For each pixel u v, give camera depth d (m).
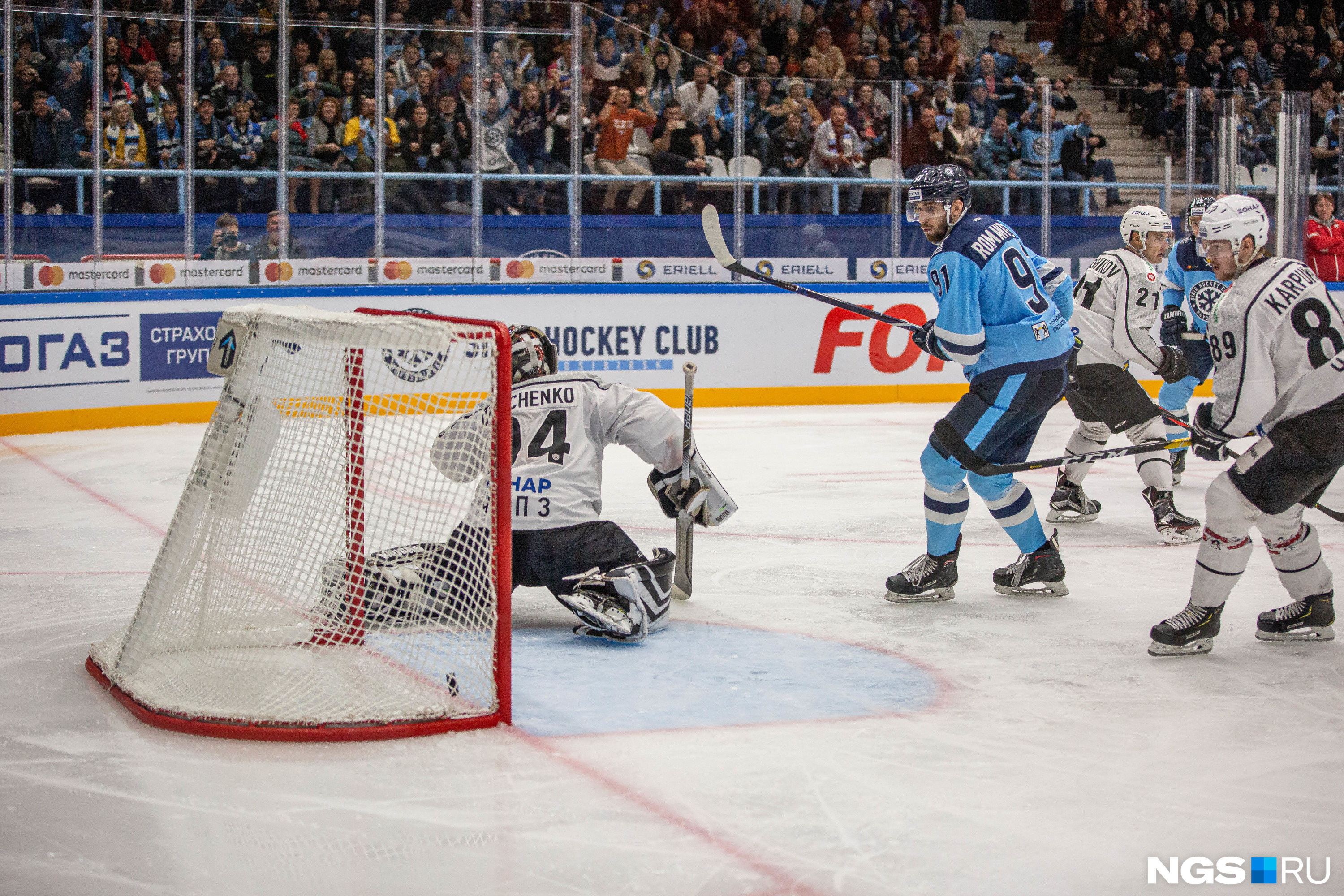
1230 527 5.98
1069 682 5.77
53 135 14.84
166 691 5.27
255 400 5.88
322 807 4.30
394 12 16.77
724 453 13.35
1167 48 23.58
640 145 17.30
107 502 10.42
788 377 17.64
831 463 12.72
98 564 8.16
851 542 8.98
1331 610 6.42
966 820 4.23
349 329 5.43
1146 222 8.94
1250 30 24.05
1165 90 20.34
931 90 18.03
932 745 4.93
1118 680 5.80
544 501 6.33
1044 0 25.16
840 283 17.77
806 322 17.61
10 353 14.02
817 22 22.52
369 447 5.78
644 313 17.03
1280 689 5.67
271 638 5.82
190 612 5.73
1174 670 5.96
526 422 6.41
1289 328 5.70
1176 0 23.81
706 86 17.38
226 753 4.81
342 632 5.79
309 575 5.86
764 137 17.61
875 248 17.97
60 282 14.55
